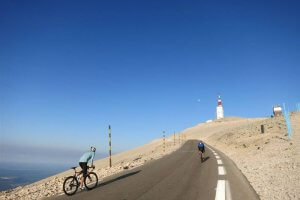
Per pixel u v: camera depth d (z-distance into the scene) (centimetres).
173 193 1068
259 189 1069
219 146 4647
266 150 2377
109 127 2166
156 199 981
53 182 1652
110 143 2170
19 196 1217
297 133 3111
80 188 1229
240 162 2027
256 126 5059
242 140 3662
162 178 1413
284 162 1605
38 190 1348
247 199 946
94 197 1042
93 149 1282
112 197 1027
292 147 2156
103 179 1470
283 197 919
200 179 1355
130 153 6450
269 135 3272
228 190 1086
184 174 1537
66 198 1062
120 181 1365
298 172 1265
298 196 905
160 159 2523
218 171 1603
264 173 1394
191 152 3462
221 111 18888
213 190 1098
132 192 1102
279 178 1211
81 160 1248
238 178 1340
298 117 4547
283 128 3772
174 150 4209
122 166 2092
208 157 2573
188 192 1080
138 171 1705
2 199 1165
